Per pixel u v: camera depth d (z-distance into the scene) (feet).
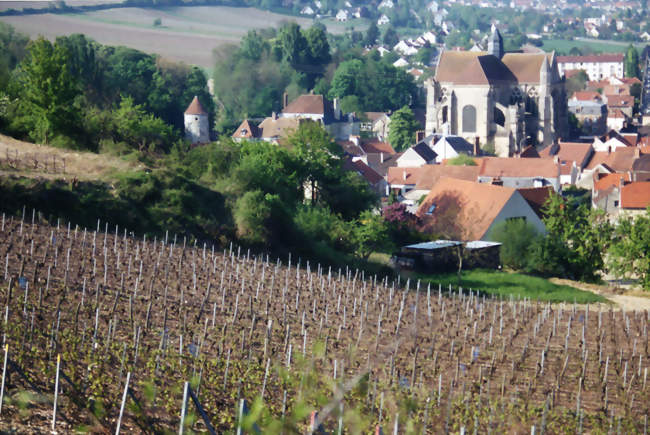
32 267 193.67
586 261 350.64
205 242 294.05
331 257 324.80
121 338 148.25
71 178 287.48
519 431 131.95
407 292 259.80
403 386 140.77
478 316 232.12
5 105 384.47
